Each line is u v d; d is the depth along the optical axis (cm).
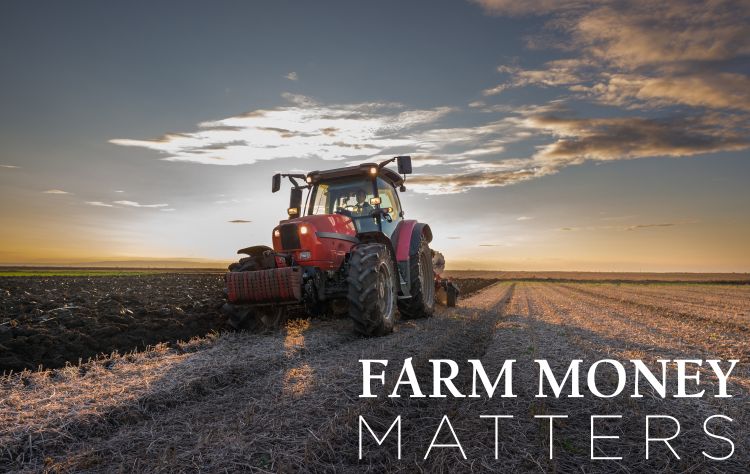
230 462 292
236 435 331
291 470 280
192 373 486
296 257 731
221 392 444
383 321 720
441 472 283
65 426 345
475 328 856
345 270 773
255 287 680
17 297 1238
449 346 660
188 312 975
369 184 857
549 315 1147
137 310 958
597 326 926
